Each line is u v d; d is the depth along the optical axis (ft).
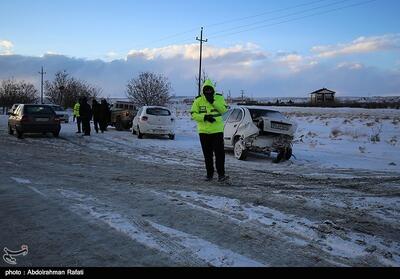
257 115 43.47
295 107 186.19
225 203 22.27
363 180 31.96
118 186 26.81
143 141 61.05
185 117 127.85
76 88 206.59
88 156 43.06
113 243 15.93
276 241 16.49
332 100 282.77
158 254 14.88
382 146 57.00
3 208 20.81
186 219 19.21
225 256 14.78
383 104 205.57
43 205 21.43
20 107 64.08
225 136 46.37
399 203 24.07
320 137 70.08
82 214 19.74
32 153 44.29
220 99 29.09
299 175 33.94
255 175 33.42
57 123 64.08
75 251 15.14
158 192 24.97
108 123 81.66
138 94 160.76
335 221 19.75
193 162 40.14
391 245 16.55
